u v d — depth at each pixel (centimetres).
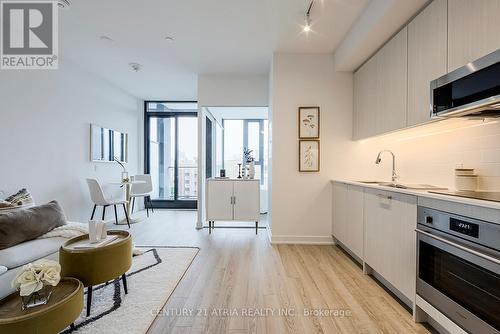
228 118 632
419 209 171
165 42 322
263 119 632
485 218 125
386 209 211
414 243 175
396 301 199
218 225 451
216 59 375
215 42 321
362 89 317
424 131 249
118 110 509
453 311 142
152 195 623
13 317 122
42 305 135
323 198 346
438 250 155
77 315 146
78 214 396
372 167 344
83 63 388
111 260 186
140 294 205
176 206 621
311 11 253
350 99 347
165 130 626
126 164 537
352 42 281
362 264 264
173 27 288
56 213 238
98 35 304
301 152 346
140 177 553
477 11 153
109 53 354
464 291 136
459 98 149
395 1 198
